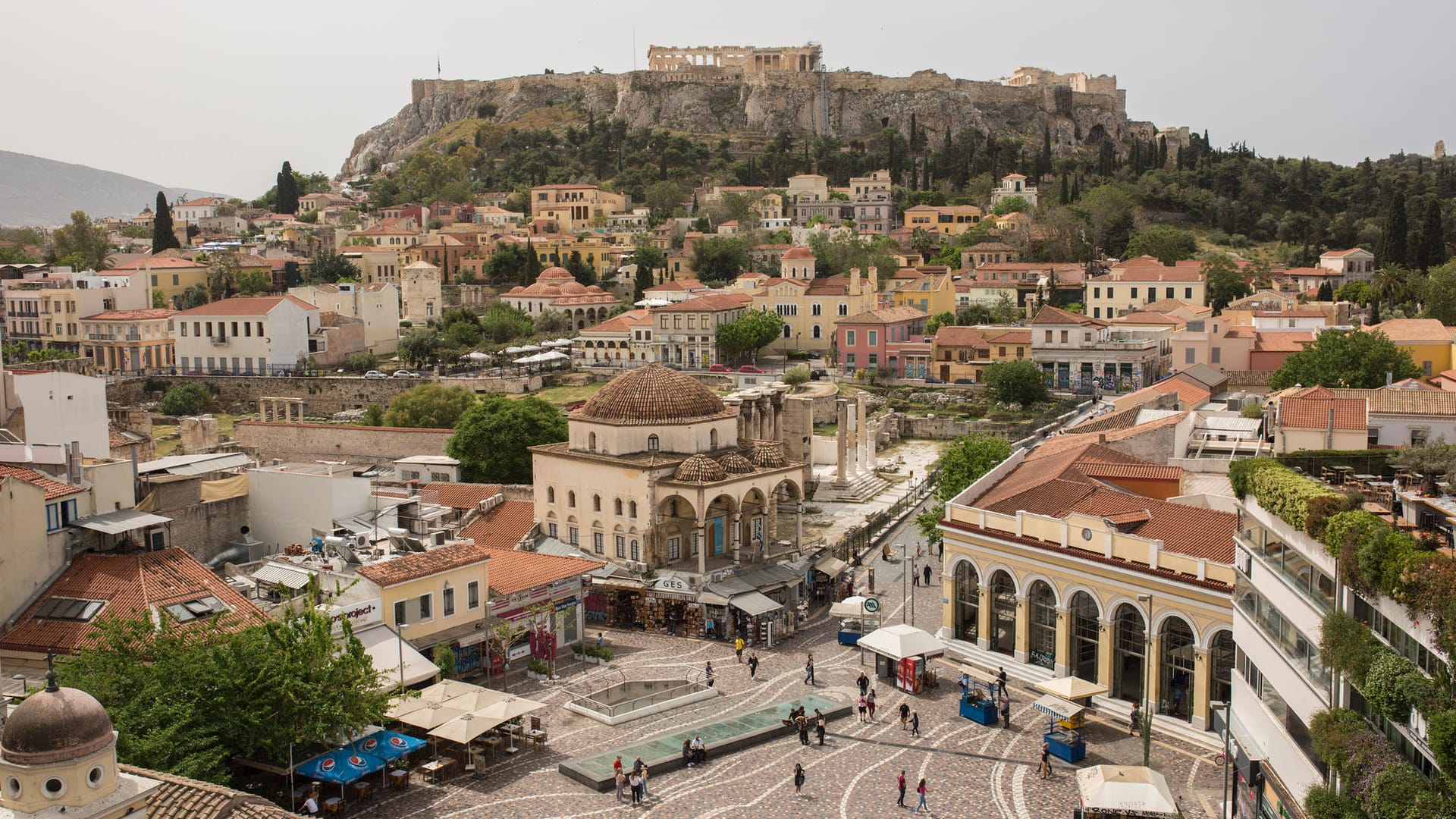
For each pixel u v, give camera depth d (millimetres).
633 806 62938
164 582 73312
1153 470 86125
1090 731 72938
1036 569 80188
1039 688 74250
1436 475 59469
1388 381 120312
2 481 70688
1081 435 103812
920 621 95312
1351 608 48094
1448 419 95500
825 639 93625
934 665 85438
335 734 62500
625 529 100562
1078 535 77250
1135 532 76312
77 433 97312
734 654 89438
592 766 67000
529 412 133375
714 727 73562
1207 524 75000
